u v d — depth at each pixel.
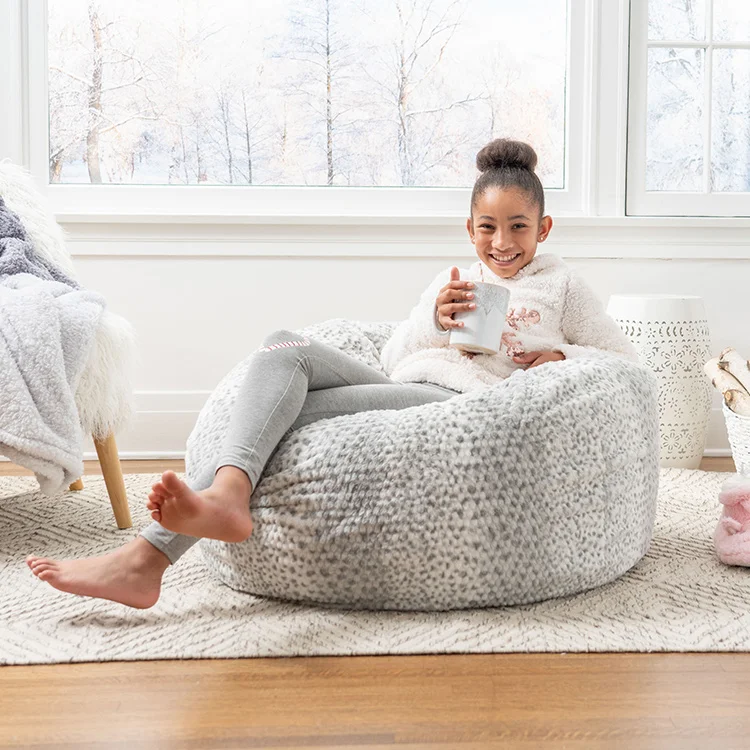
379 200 2.77
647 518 1.56
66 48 2.73
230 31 2.76
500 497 1.32
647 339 2.45
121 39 2.74
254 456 1.30
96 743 0.98
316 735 0.99
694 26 2.72
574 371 1.47
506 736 0.99
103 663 1.19
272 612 1.36
